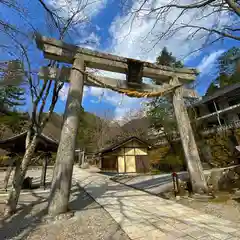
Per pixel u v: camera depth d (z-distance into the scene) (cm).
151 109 1478
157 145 1956
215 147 1324
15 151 731
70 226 343
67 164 419
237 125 1237
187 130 609
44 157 909
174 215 386
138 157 1556
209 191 548
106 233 305
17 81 425
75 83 489
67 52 507
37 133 485
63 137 439
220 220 344
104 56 558
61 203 395
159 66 659
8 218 403
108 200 562
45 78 480
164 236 280
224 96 1463
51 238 295
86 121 3033
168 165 1491
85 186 895
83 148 2917
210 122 1670
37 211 455
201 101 1600
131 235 290
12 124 1802
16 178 461
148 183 852
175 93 664
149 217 380
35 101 479
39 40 462
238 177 637
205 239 264
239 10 300
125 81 606
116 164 1516
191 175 557
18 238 298
